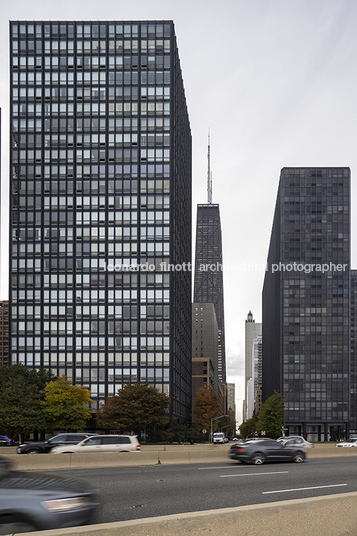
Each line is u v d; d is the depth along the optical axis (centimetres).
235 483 1806
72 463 2614
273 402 10700
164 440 8581
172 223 10469
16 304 10350
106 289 10312
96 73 10806
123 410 7562
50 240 10488
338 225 14750
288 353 14275
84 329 10219
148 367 10025
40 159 10669
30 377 7812
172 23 10906
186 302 13350
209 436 11206
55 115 10738
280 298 14600
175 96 11250
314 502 814
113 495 1509
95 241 10462
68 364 10112
